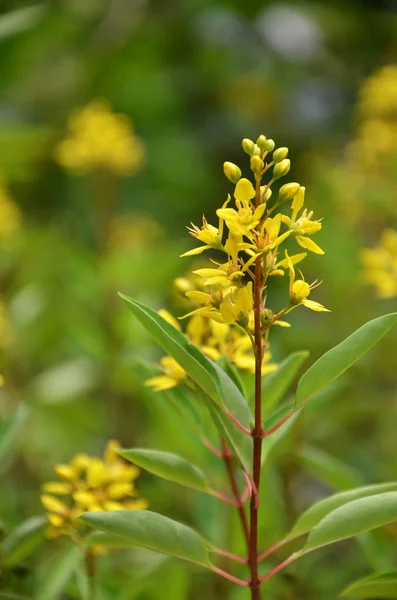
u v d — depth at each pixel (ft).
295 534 2.13
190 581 2.61
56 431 3.48
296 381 3.64
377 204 3.89
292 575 2.61
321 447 3.32
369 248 3.95
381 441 3.42
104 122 4.09
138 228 4.23
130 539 2.04
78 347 3.74
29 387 3.57
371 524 2.05
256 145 2.02
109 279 3.64
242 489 2.50
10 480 3.30
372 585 2.18
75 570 2.31
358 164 4.08
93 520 2.03
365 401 3.29
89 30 6.44
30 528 2.23
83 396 3.61
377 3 6.92
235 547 2.54
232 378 2.18
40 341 3.89
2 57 5.98
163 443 2.90
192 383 2.19
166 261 3.66
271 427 2.16
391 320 2.05
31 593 2.31
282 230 4.01
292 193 2.00
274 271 2.01
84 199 5.47
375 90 4.07
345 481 2.54
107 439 3.51
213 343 2.24
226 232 3.60
